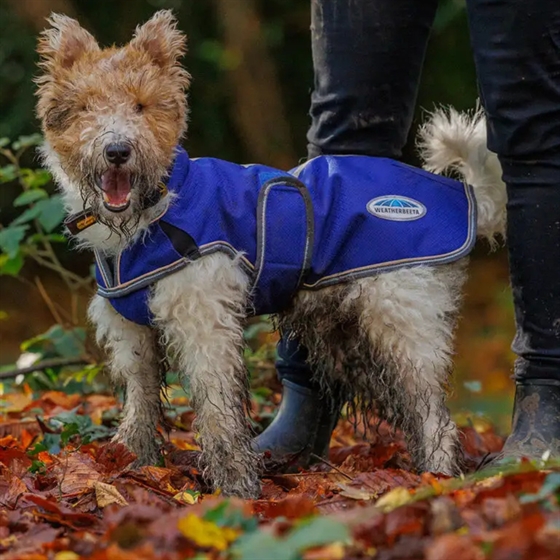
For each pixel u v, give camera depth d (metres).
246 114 14.55
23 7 13.39
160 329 4.92
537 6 4.57
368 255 4.95
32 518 3.92
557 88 4.67
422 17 5.48
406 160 13.44
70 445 5.41
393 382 5.00
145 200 4.71
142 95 4.88
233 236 4.82
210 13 14.32
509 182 4.90
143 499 4.11
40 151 5.25
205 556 3.18
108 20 13.88
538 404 4.89
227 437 4.71
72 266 14.92
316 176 5.11
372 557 3.20
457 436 4.99
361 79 5.49
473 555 2.99
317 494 4.54
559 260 4.81
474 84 14.05
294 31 14.66
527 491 3.63
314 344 5.31
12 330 13.80
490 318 14.43
